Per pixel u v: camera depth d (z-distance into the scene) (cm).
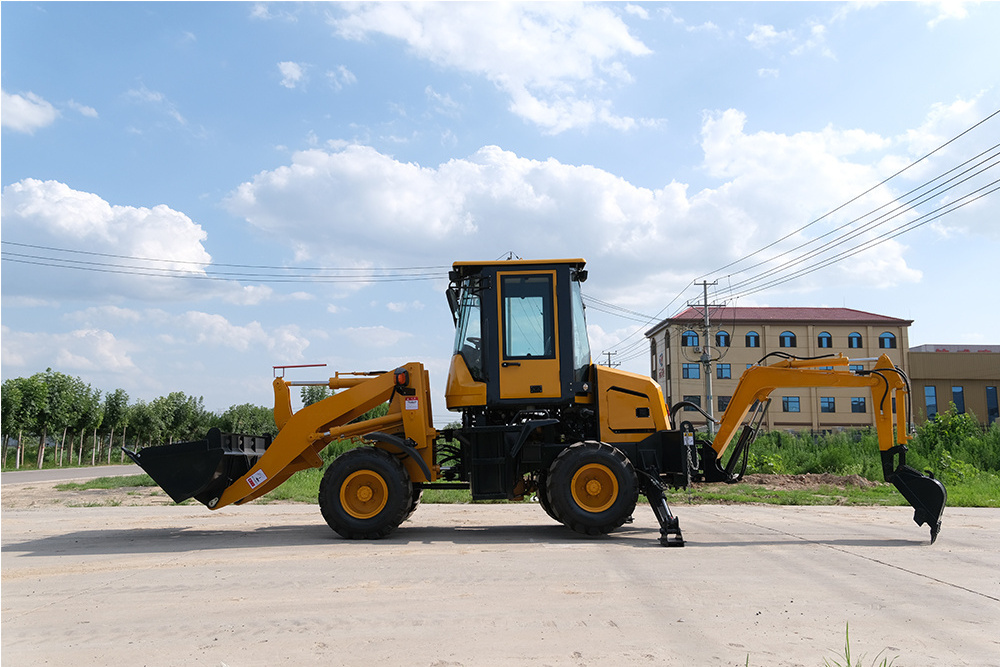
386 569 561
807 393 5219
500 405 769
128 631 388
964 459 1884
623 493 730
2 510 1123
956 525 877
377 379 802
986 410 5403
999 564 588
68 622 407
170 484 771
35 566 593
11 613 429
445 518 968
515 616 414
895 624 398
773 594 471
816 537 755
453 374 784
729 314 5478
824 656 340
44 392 3428
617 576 531
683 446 759
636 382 791
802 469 1820
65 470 3166
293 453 800
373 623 400
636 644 360
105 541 747
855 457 1903
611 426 783
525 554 634
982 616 416
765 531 805
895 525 868
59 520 965
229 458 810
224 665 331
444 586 496
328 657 341
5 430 3238
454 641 366
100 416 3966
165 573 554
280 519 962
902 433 751
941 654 344
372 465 746
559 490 738
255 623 402
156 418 4516
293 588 493
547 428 789
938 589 488
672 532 695
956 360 5428
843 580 518
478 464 764
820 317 5512
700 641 365
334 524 742
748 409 817
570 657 339
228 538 761
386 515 738
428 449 792
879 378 769
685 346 5406
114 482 1748
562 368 768
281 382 843
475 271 791
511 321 779
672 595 468
